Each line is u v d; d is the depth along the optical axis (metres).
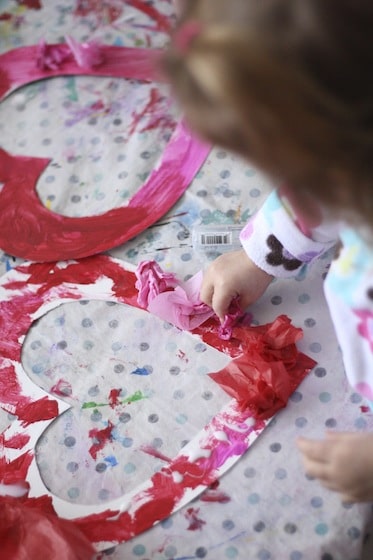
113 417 0.74
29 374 0.78
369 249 0.56
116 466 0.71
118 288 0.82
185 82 0.42
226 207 0.87
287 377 0.73
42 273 0.85
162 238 0.86
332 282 0.63
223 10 0.42
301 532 0.65
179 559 0.65
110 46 1.03
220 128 0.43
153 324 0.79
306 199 0.49
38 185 0.92
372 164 0.43
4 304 0.83
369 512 0.66
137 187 0.90
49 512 0.69
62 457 0.72
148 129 0.95
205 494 0.68
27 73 1.03
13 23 1.09
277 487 0.68
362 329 0.63
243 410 0.72
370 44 0.40
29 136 0.97
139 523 0.68
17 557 0.62
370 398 0.68
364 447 0.63
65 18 1.08
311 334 0.76
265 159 0.43
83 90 1.00
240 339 0.77
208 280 0.79
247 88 0.40
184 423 0.73
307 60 0.40
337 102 0.41
